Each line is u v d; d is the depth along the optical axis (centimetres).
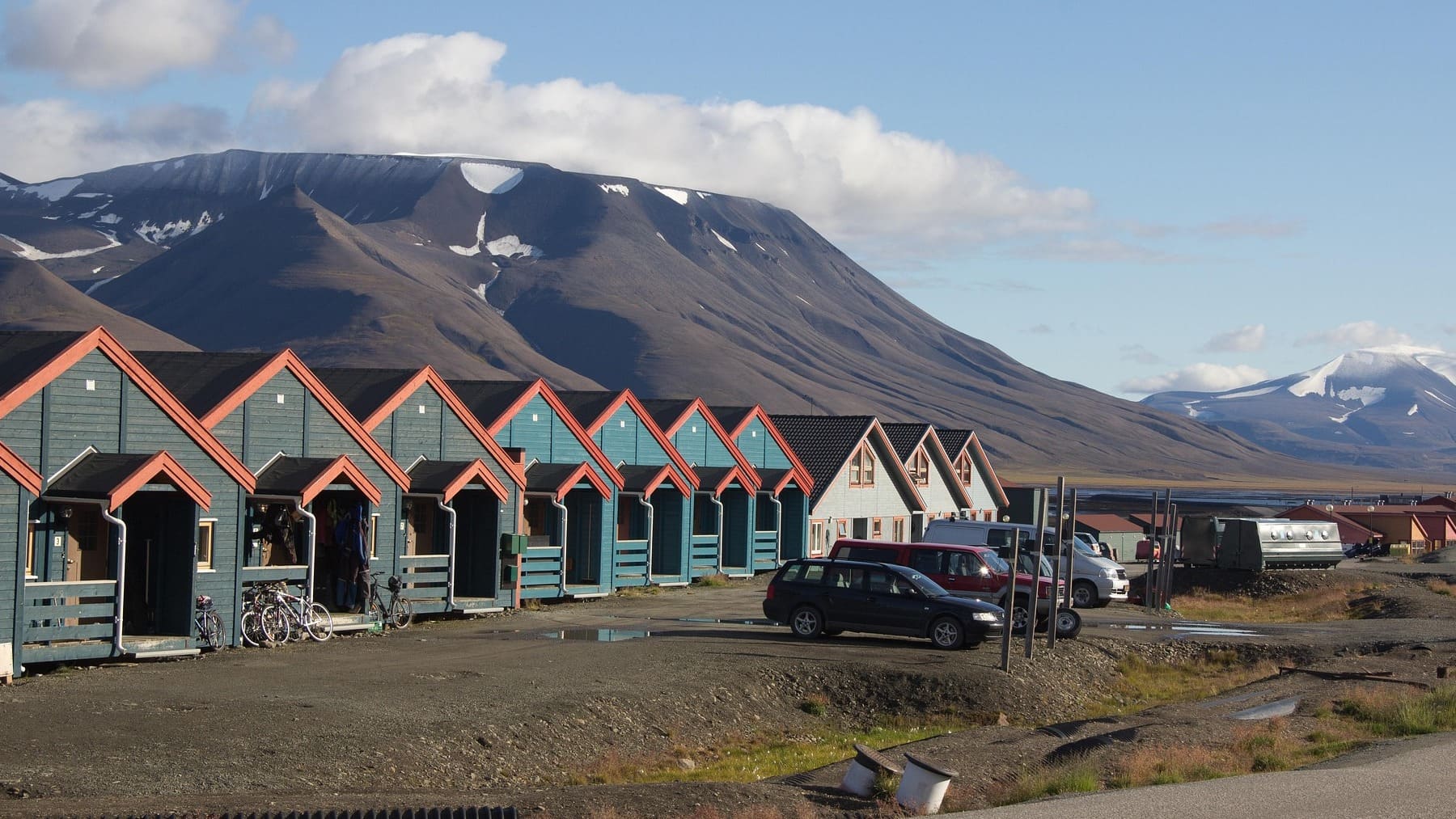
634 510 4581
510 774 1889
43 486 2412
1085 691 2858
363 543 3033
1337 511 10419
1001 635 3108
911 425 7012
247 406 2936
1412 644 3412
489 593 3575
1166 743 2039
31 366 2425
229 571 2731
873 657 2838
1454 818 1418
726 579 4784
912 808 1583
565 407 4212
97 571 2570
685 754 2125
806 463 6025
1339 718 2367
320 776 1703
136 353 3183
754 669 2634
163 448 2619
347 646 2773
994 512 7850
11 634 2278
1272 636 3572
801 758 2138
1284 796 1549
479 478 3475
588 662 2619
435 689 2256
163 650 2519
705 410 5069
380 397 3391
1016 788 1680
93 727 1814
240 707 2006
